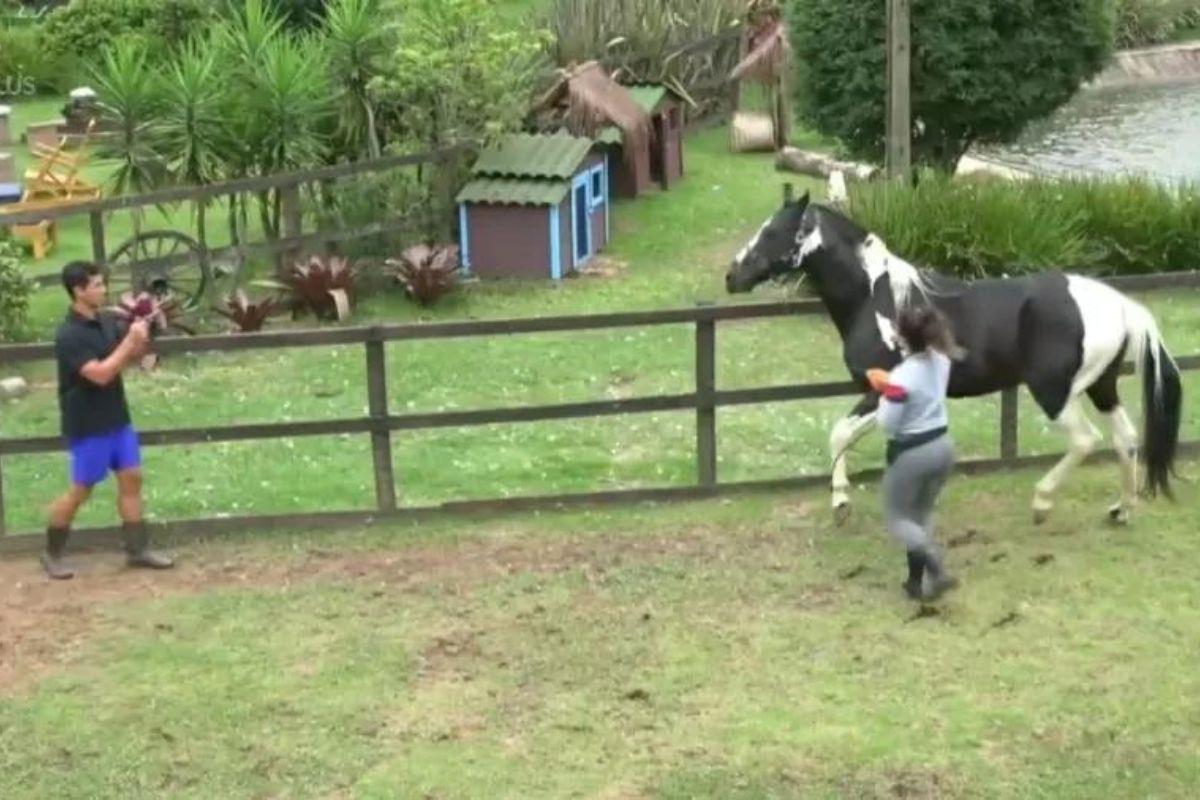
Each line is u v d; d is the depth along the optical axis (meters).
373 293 15.76
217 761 6.69
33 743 6.87
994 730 6.75
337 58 17.11
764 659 7.48
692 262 16.98
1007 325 8.81
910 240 13.99
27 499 10.21
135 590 8.56
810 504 9.58
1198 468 9.98
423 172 16.66
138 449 8.85
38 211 14.12
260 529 9.35
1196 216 14.83
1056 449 10.61
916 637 7.68
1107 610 7.94
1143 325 8.82
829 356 13.07
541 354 13.40
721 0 26.33
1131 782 6.34
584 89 18.77
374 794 6.38
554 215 16.19
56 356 8.61
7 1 33.19
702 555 8.81
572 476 10.45
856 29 17.14
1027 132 25.34
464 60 16.84
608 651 7.61
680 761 6.57
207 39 21.78
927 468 7.88
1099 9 17.17
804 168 21.83
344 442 11.36
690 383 12.41
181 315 14.38
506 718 6.98
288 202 15.52
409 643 7.76
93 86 17.02
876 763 6.50
